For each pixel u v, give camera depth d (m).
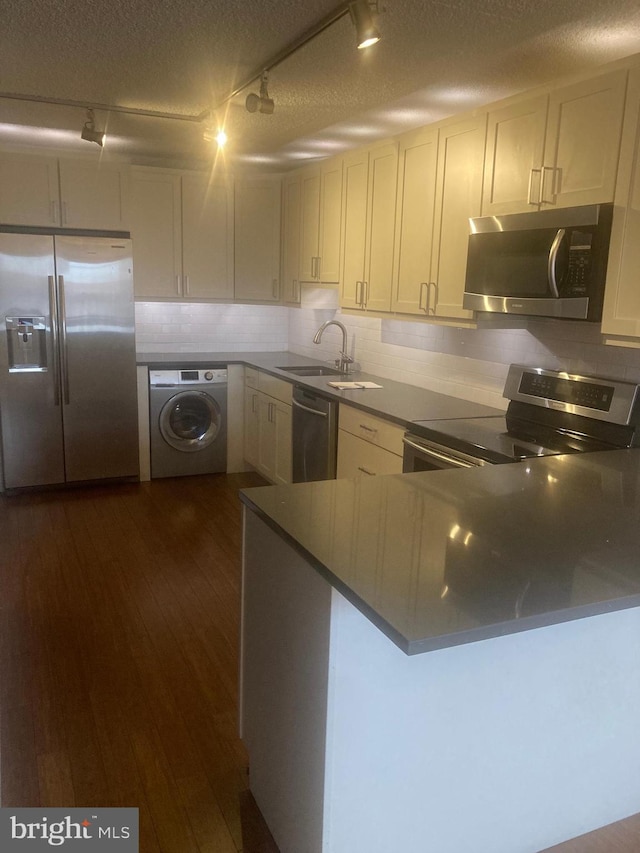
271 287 5.39
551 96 2.59
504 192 2.87
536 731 1.78
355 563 1.51
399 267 3.67
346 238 4.23
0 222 4.50
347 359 4.73
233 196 5.24
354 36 2.39
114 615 3.15
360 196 4.03
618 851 1.89
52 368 4.73
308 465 4.27
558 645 1.75
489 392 3.56
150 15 2.28
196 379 5.23
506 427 3.05
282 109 3.37
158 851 1.88
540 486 2.14
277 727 1.87
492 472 2.30
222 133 3.56
